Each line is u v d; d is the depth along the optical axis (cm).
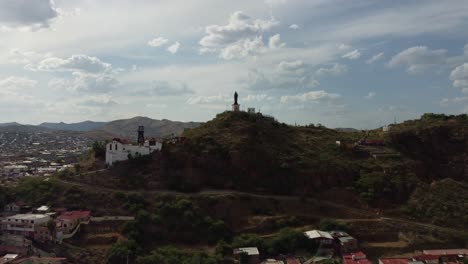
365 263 13175
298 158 19550
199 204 16538
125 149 19100
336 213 17150
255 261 13588
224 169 18675
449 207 17312
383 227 16100
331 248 14638
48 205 16612
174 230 15412
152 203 16562
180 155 18750
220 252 14112
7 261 13238
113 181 17825
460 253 14288
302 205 17362
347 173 19212
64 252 14175
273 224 16125
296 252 14425
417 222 16800
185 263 12975
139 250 14125
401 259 13612
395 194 18300
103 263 13712
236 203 16900
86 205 16488
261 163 18975
